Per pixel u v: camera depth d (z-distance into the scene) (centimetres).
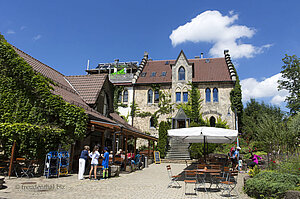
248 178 966
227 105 3005
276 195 746
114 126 1395
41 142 1184
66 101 1446
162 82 3269
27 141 1151
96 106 2002
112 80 3594
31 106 1258
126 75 3566
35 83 1280
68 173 1338
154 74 3494
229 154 1861
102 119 1625
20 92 1259
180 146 2652
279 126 1545
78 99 1836
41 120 1257
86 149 1198
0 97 1241
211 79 3139
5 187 859
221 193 899
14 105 1241
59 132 1238
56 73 2148
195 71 3391
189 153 2523
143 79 3425
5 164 1184
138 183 1096
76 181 1084
